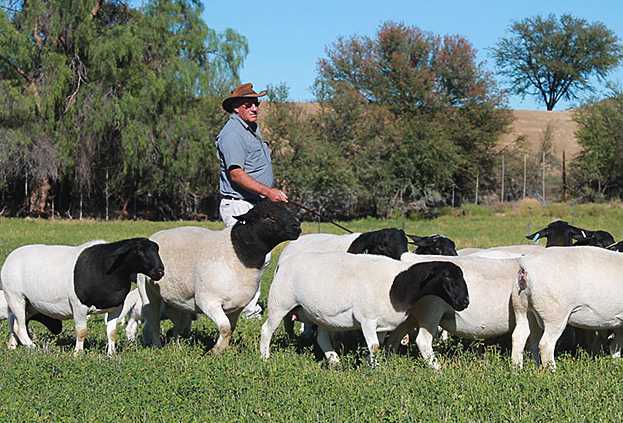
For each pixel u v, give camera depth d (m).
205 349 9.30
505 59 93.19
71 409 6.21
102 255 8.68
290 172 47.00
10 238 27.27
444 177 51.44
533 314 8.32
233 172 9.09
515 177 60.09
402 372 7.39
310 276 8.55
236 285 8.52
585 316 8.12
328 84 52.62
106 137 43.81
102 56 40.38
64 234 29.97
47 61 39.94
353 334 10.19
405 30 63.88
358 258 8.54
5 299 9.95
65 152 40.56
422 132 50.47
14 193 45.81
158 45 42.88
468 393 6.64
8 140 38.78
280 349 8.86
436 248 10.69
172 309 9.77
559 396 6.48
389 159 50.50
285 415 6.10
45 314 9.29
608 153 57.31
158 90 41.12
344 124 51.50
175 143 43.06
